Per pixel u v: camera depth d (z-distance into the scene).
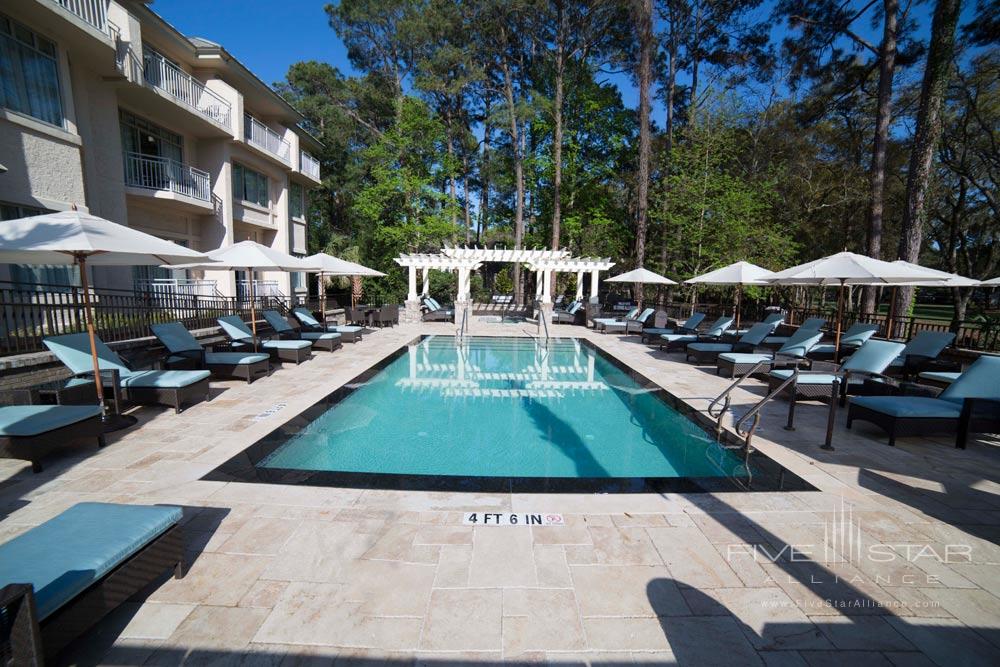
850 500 3.83
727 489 4.02
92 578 2.09
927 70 11.96
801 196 21.88
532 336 15.49
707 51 22.59
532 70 27.11
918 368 7.80
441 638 2.28
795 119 20.30
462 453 5.58
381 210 26.77
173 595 2.56
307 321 13.20
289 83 30.11
